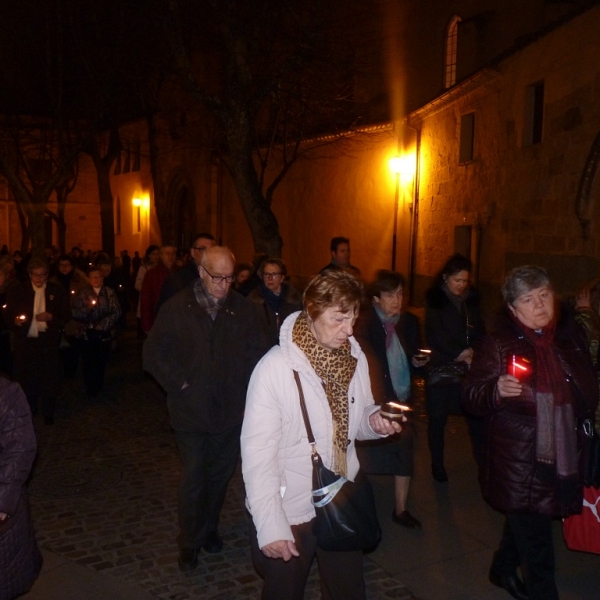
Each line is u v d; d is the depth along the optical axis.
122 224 36.72
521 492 3.42
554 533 5.05
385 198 19.00
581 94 10.33
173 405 4.46
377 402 4.54
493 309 13.74
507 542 4.07
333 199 20.84
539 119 12.20
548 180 11.51
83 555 4.60
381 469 4.94
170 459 6.71
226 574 4.35
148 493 5.78
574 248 10.62
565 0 14.16
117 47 18.03
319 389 2.85
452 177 16.02
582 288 4.37
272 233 12.18
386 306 4.78
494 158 13.84
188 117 27.09
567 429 3.40
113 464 6.55
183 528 4.43
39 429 7.80
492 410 3.45
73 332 9.79
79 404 9.04
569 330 3.58
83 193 41.50
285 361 2.85
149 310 8.66
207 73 24.30
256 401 2.85
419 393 9.60
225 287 4.39
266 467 2.79
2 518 3.12
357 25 20.23
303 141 20.94
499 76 13.45
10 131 27.36
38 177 27.70
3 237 40.62
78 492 5.79
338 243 8.36
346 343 2.96
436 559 4.56
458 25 17.28
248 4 12.27
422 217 17.67
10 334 8.50
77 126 24.39
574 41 10.51
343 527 2.85
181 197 29.25
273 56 15.52
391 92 20.05
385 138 18.88
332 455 2.86
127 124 33.53
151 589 4.16
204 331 4.41
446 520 5.18
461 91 14.96
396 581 4.27
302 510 2.90
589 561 4.59
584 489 3.95
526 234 12.38
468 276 5.52
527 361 3.38
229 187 25.31
